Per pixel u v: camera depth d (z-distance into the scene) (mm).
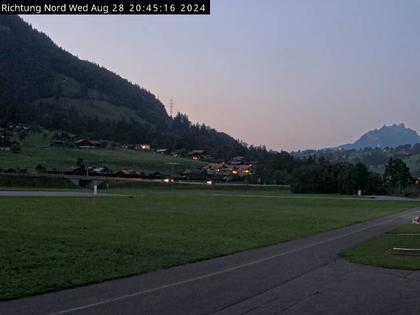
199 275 13367
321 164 143375
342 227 32156
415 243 22828
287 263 15961
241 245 20547
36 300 10117
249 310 9547
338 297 10867
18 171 127188
